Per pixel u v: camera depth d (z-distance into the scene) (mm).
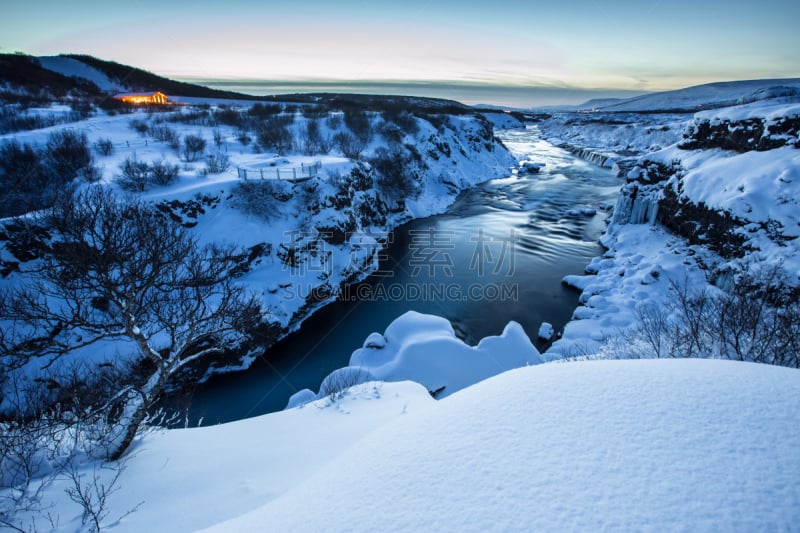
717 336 10438
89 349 16938
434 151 57469
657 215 32531
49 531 4645
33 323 7875
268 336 21734
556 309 24516
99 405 8641
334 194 31234
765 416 3070
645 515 2330
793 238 20719
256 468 6414
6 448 6309
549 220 40844
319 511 2801
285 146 42812
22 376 14617
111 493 5637
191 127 50094
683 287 22766
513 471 2838
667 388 3600
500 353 17031
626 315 21062
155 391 7680
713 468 2621
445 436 3393
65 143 30781
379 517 2619
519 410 3564
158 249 8344
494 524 2408
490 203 48281
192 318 8695
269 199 27938
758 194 23297
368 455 3389
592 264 29031
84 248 7406
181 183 27750
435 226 40875
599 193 50781
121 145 38125
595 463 2803
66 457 6879
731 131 29266
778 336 9594
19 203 25641
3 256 17484
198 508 5090
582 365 4324
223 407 17906
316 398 15227
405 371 15922
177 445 7738
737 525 2209
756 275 19094
